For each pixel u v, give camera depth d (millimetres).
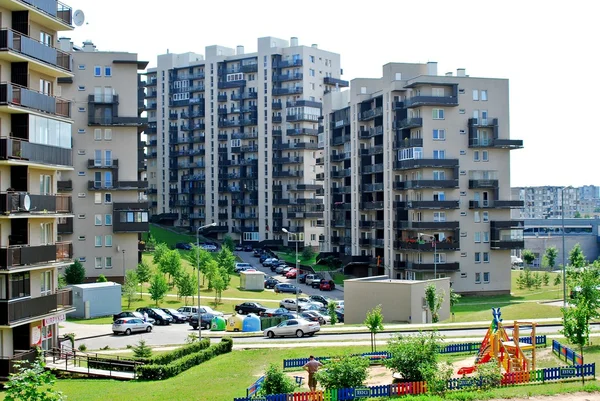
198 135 183750
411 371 39344
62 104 50531
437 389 36750
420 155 108062
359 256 121875
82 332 69625
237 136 176250
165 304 91438
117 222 101000
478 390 37125
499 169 111000
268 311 82312
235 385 41781
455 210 108875
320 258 138625
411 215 111312
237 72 177875
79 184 100688
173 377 45438
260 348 56281
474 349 51562
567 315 45781
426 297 75000
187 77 185875
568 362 45156
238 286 113562
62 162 49312
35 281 47531
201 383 42688
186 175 185125
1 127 45094
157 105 189750
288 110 170375
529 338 52250
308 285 120312
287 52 171750
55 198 48906
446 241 106938
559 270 150375
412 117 110688
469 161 109875
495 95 110938
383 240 118000
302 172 168375
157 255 113812
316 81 173500
